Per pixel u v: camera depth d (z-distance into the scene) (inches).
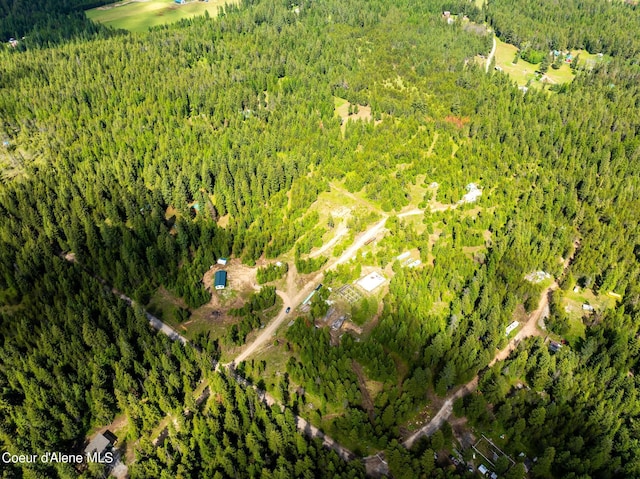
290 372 4222.4
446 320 4692.4
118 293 5251.0
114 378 4128.9
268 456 3634.4
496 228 5890.8
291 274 5403.5
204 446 3545.8
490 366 4350.4
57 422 3801.7
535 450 3713.1
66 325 4488.2
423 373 3949.3
